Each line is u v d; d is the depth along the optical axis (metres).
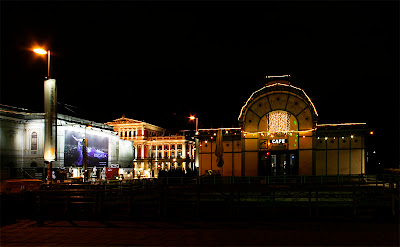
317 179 32.97
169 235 12.70
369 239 11.39
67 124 65.75
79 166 68.88
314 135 37.06
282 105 38.25
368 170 45.03
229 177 34.34
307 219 15.09
